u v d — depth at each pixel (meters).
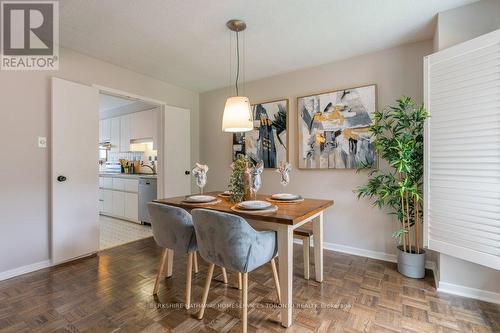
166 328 1.67
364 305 1.93
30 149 2.52
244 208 1.87
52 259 2.63
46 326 1.68
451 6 2.05
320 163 3.18
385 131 2.78
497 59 1.76
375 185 2.63
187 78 3.76
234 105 2.35
